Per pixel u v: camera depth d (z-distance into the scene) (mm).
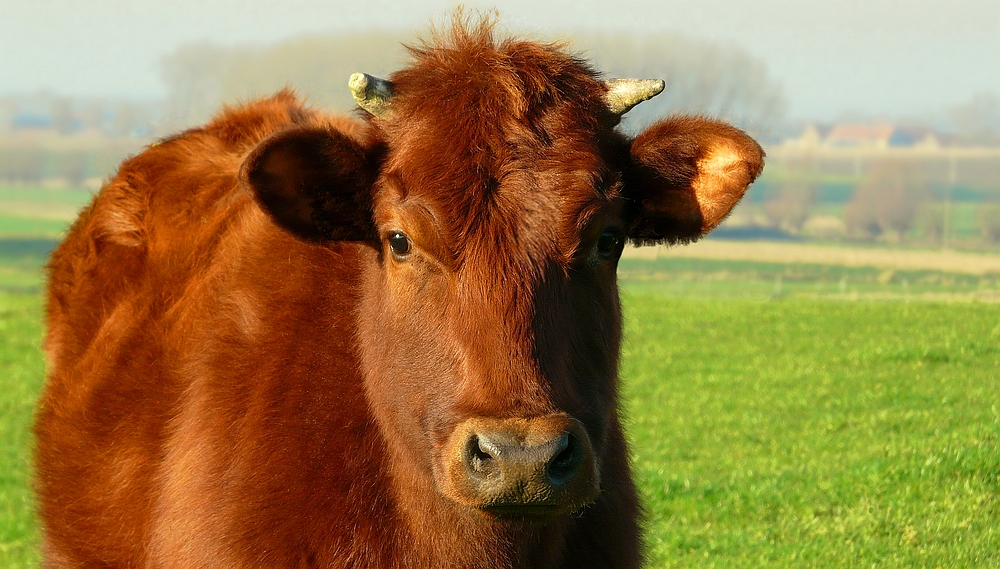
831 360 18656
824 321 22891
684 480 11805
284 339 5871
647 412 15875
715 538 9844
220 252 6559
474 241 4820
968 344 18594
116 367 6641
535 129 5105
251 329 5980
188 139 7758
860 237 45406
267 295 6055
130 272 7141
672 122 5609
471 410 4676
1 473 13492
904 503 10102
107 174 8578
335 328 5855
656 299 27500
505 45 5664
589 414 5035
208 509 5535
